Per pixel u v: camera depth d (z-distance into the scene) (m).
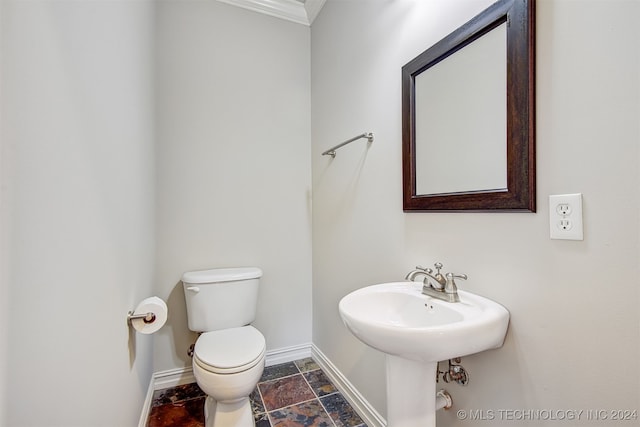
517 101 0.80
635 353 0.60
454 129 1.02
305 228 2.21
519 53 0.80
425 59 1.13
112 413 0.91
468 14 0.97
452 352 0.75
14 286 0.46
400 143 1.29
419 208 1.16
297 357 2.18
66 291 0.62
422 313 1.00
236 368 1.26
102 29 0.84
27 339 0.49
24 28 0.49
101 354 0.82
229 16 1.99
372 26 1.48
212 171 1.94
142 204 1.38
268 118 2.10
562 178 0.72
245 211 2.04
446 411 1.06
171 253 1.83
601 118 0.65
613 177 0.63
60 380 0.60
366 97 1.53
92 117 0.77
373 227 1.48
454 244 1.03
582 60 0.68
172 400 1.68
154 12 1.71
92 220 0.76
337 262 1.83
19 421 0.47
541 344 0.77
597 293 0.66
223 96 1.97
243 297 1.78
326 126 1.97
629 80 0.60
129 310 1.12
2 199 0.43
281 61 2.14
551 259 0.74
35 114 0.52
